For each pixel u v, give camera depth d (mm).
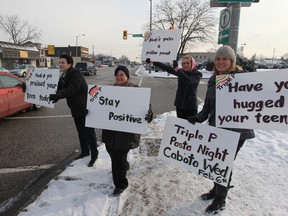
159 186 3236
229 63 2486
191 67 3795
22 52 45906
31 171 3855
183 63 3801
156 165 3855
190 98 3867
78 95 3713
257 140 4965
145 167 3783
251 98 2352
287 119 2254
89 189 3166
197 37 37406
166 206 2822
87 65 29000
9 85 6945
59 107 9070
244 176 3482
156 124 6352
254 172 3600
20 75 25375
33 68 4266
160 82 21672
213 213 2676
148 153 4355
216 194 2697
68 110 8523
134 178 3439
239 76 2369
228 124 2465
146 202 2891
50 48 43188
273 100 2277
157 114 7895
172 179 3418
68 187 3211
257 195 3027
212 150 2586
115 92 2908
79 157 4164
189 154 2713
